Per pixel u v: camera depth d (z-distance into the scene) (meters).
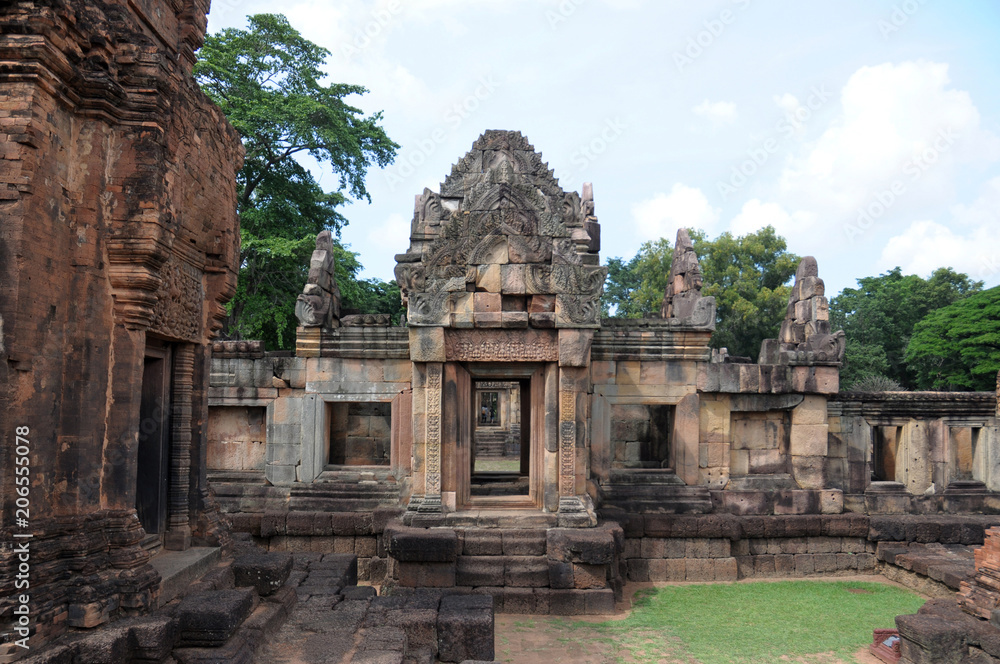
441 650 7.51
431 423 11.99
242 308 24.48
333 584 8.84
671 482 14.12
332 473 14.26
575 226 19.66
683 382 14.21
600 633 10.10
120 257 6.16
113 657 5.33
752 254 38.97
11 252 5.22
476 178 21.31
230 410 14.80
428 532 11.25
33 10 5.27
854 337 43.22
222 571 7.46
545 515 11.80
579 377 11.98
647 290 40.16
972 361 35.53
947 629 8.25
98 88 5.91
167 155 6.52
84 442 5.91
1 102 5.31
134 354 6.30
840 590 12.65
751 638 9.95
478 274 12.04
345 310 17.61
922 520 14.02
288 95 24.81
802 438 14.54
